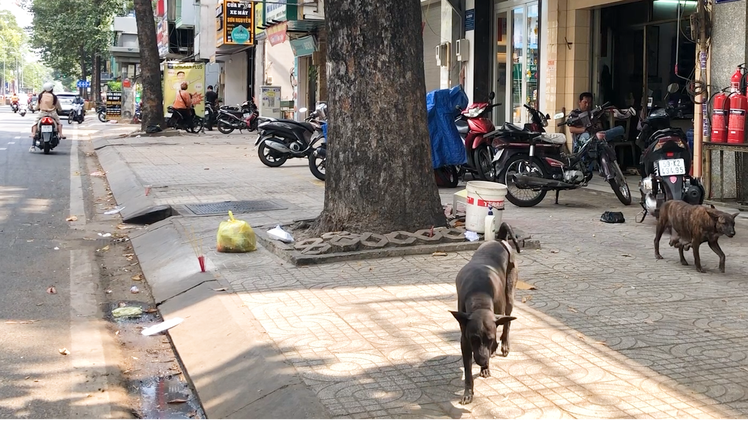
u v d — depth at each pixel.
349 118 8.08
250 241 8.20
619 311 5.95
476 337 3.96
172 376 5.29
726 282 6.84
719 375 4.64
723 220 6.96
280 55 32.59
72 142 25.95
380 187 8.08
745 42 10.34
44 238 9.80
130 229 10.70
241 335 5.47
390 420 4.04
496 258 4.66
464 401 4.22
